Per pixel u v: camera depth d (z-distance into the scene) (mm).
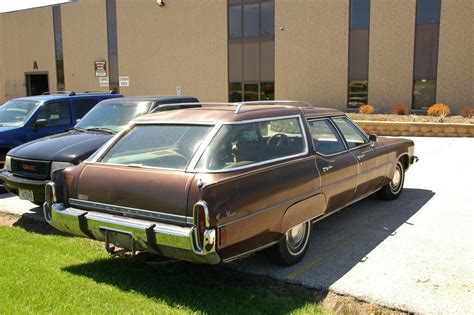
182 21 25359
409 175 9750
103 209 4551
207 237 3863
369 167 6531
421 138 16094
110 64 28391
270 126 5047
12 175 7016
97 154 4969
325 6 21328
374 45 20484
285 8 22188
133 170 4480
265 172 4547
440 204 7434
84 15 28875
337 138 6121
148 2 26344
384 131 17219
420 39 19656
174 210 4090
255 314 3986
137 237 4211
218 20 24266
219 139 4512
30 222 6852
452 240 5773
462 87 19094
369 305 4176
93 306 4051
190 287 4531
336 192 5656
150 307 4066
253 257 5293
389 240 5812
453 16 18906
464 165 10773
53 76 30938
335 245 5668
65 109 9539
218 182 4055
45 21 30672
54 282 4566
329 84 21672
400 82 20172
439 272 4828
